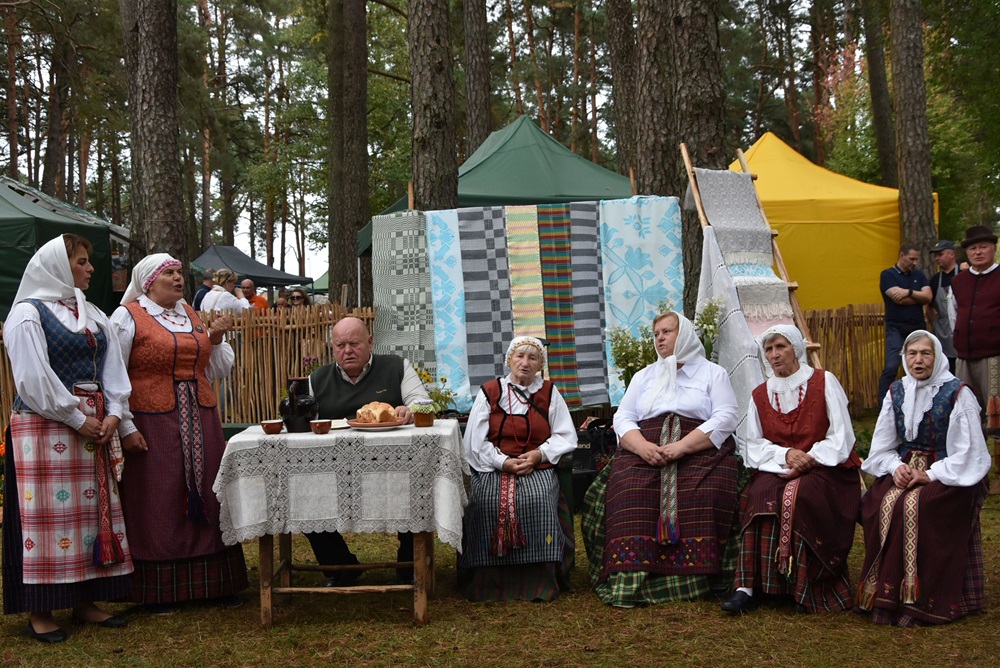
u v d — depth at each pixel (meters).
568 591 4.24
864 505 3.90
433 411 3.87
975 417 3.70
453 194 7.46
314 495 3.65
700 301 5.58
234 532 3.66
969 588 3.69
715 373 4.32
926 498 3.62
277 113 29.64
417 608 3.72
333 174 14.09
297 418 3.77
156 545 3.88
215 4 31.70
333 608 4.01
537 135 10.34
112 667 3.26
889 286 7.96
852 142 16.88
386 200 25.03
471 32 14.59
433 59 7.37
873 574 3.73
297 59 32.03
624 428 4.34
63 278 3.65
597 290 6.45
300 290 10.62
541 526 4.08
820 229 10.24
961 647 3.28
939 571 3.58
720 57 6.65
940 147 15.74
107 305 11.03
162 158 8.49
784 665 3.14
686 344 4.32
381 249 6.49
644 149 8.02
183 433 3.93
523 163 9.84
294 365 7.11
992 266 6.18
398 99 24.95
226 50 32.31
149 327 3.93
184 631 3.68
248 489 3.63
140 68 8.49
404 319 6.40
